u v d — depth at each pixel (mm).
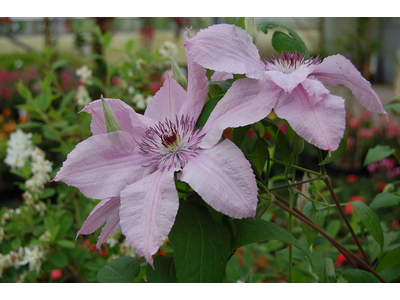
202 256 296
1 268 645
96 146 319
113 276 372
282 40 387
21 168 715
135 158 329
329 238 387
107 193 313
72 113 851
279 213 1122
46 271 689
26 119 1322
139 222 288
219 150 300
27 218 664
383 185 1236
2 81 1737
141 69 844
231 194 283
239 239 313
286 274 689
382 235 376
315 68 322
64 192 707
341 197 1255
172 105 362
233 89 315
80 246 731
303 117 291
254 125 370
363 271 377
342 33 1673
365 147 1495
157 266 338
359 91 320
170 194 289
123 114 349
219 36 322
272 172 1295
